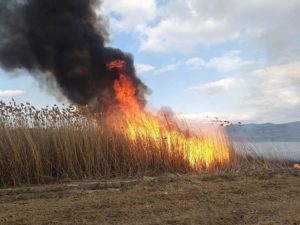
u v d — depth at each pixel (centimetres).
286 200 732
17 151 1047
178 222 593
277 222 589
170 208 675
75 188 889
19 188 944
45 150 1095
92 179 1087
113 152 1169
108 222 601
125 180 1032
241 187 847
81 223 598
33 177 1059
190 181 916
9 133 1084
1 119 1115
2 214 657
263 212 646
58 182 1047
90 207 689
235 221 599
